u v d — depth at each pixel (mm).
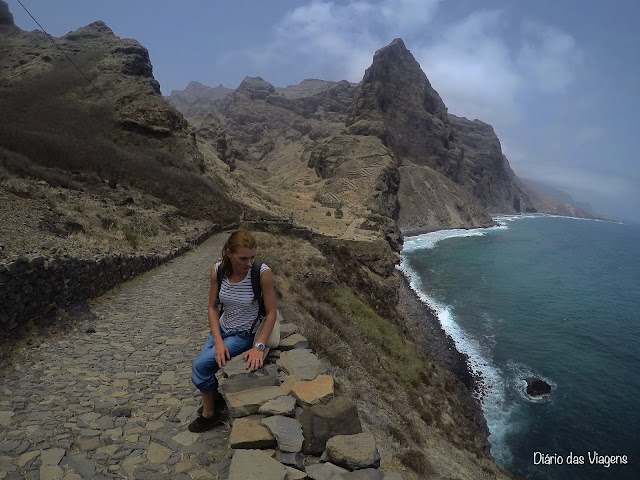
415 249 90000
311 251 32438
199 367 4094
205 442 4297
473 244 107188
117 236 18000
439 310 43281
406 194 145500
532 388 25812
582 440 20750
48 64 93312
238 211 48250
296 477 3213
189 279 14930
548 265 80938
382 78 178250
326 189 115625
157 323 9180
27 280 7422
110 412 4910
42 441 4164
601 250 116812
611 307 48969
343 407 3916
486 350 32562
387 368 18438
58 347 7043
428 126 184750
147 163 49844
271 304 4219
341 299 25016
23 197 16922
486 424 21297
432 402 19016
